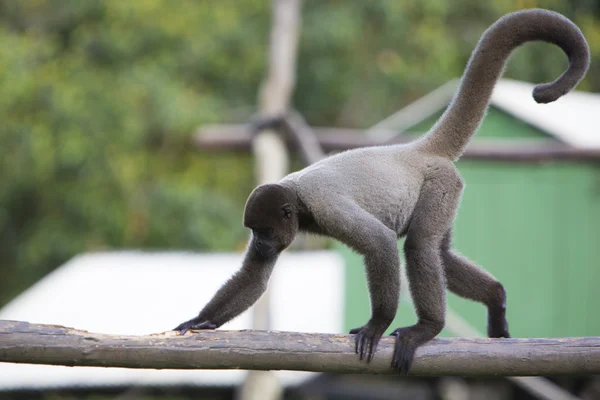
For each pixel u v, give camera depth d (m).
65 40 63.31
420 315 15.82
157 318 35.81
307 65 67.31
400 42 67.75
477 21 70.44
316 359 14.60
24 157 56.72
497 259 36.12
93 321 35.59
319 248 57.00
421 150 17.53
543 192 35.62
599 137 35.03
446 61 67.31
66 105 56.72
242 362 14.36
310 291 39.03
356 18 65.56
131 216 59.19
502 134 37.47
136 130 57.44
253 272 16.84
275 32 41.22
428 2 66.25
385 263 15.48
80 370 33.72
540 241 35.59
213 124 60.06
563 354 14.70
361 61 68.00
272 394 30.77
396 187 16.70
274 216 16.53
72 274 42.03
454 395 37.75
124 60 60.72
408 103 70.38
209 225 60.19
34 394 33.28
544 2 71.75
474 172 36.56
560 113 39.03
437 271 16.20
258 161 36.12
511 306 35.78
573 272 35.03
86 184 58.50
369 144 37.25
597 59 74.31
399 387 38.53
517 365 14.76
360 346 14.84
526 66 69.62
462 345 14.97
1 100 56.69
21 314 36.66
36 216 61.00
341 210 16.05
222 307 16.62
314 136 37.72
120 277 41.25
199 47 62.25
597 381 35.25
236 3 64.81
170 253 46.19
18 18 64.88
